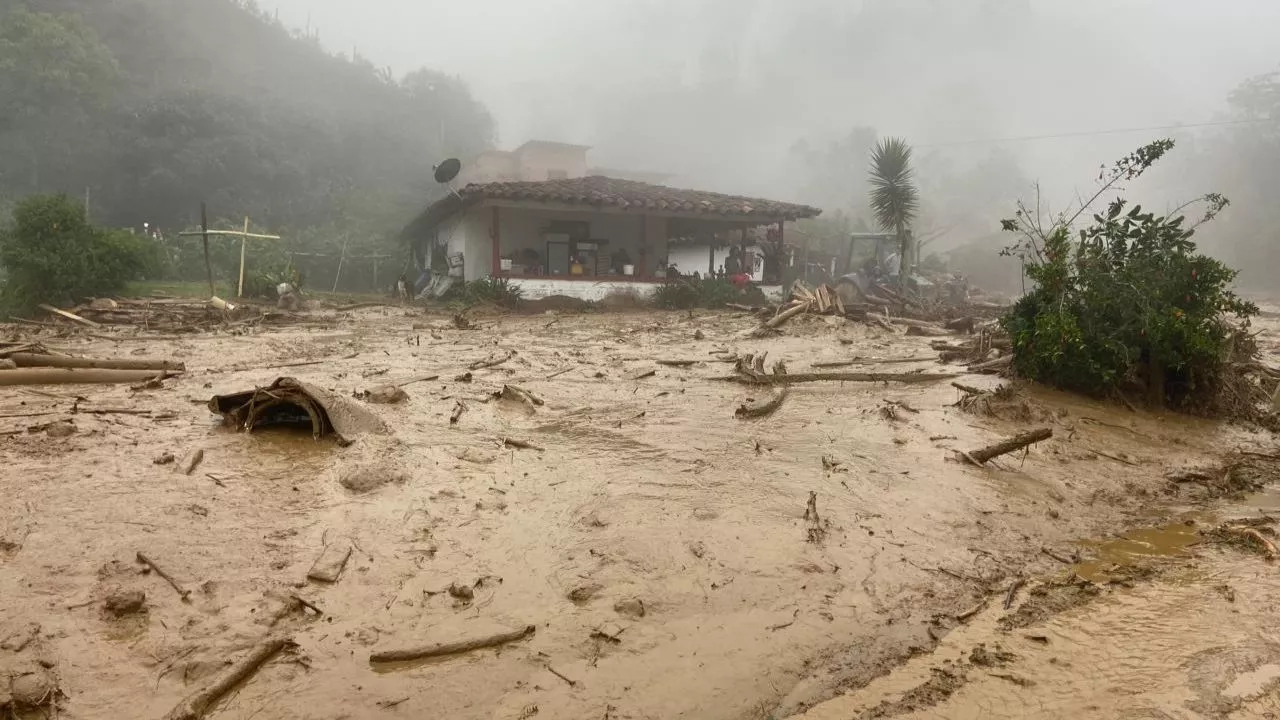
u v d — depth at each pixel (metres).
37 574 3.20
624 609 3.20
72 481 4.34
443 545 3.77
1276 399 8.11
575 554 3.72
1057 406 7.70
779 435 6.20
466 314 18.75
